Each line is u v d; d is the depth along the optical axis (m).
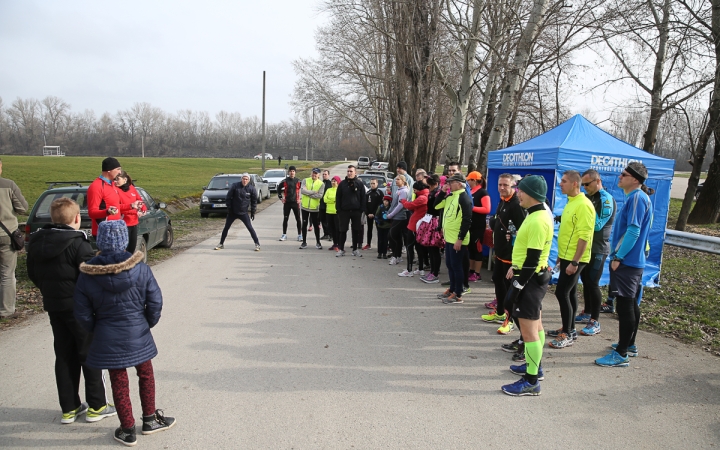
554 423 3.31
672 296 6.54
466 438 3.10
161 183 30.34
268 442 3.03
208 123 127.69
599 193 4.98
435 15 13.71
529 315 3.69
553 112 13.45
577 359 4.47
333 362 4.29
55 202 3.23
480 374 4.11
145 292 3.00
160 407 3.46
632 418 3.39
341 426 3.23
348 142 113.31
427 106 18.94
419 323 5.43
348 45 30.61
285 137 128.50
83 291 2.85
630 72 12.27
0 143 104.06
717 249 7.17
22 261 8.35
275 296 6.44
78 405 3.35
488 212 6.77
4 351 4.44
